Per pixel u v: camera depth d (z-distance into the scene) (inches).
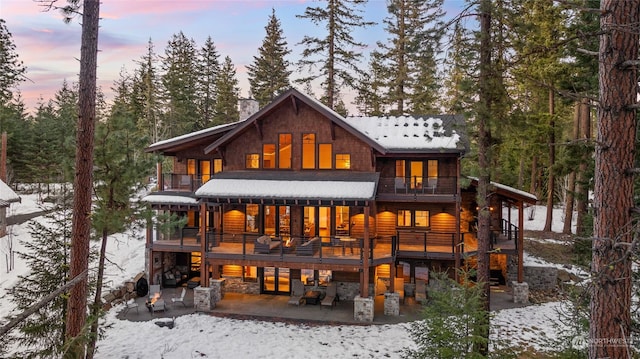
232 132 791.1
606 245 226.1
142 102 1641.2
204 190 727.1
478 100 489.4
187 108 1616.6
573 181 991.6
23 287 467.5
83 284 432.8
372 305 641.0
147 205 509.7
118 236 1047.6
